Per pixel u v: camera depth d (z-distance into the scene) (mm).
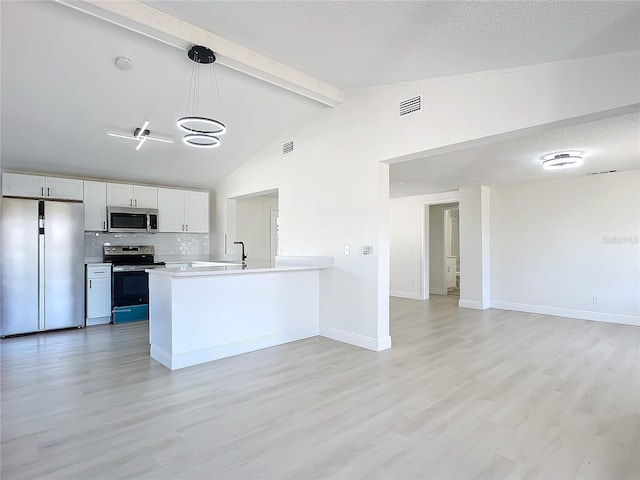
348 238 4230
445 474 1800
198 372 3230
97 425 2275
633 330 4875
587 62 2461
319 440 2109
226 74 3721
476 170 5234
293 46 3170
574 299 5766
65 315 4723
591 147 3977
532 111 2744
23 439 2105
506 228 6527
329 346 4074
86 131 4434
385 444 2068
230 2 2570
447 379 3070
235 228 6633
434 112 3406
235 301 3762
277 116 4738
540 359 3615
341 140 4336
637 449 2020
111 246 5719
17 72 3355
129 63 3402
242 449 2014
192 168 5949
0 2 2633
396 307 6742
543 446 2053
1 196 4668
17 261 4391
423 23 2381
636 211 5230
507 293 6523
